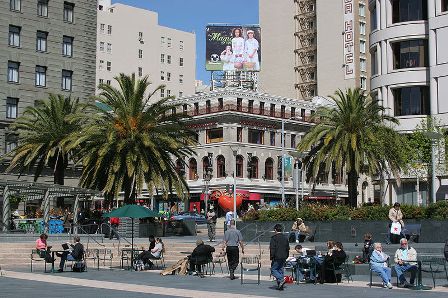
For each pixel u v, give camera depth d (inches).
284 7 4451.3
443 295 677.9
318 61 4146.2
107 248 1311.5
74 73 2588.6
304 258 829.8
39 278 880.3
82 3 2637.8
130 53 4751.5
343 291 722.2
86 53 2637.8
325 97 3951.8
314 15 4254.4
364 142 1678.2
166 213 2378.2
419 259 850.8
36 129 1910.7
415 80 2092.8
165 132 1663.4
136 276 939.3
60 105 1913.1
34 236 1378.0
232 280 866.8
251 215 1526.8
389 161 1724.9
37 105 2241.6
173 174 1722.4
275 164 3393.2
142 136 1603.1
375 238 1331.2
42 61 2488.9
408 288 759.1
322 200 3533.5
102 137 1633.9
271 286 781.3
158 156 1612.9
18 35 2438.5
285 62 4414.4
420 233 1261.1
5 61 2380.7
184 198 1768.0
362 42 4023.1
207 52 3703.3
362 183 3782.0
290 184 3417.8
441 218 1252.5
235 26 3708.2
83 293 685.9
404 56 2138.3
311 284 813.2
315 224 1412.4
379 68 2199.8
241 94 3277.6
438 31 2042.3
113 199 1734.7
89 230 1647.4
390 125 2012.8
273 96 3417.8
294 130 3486.7
